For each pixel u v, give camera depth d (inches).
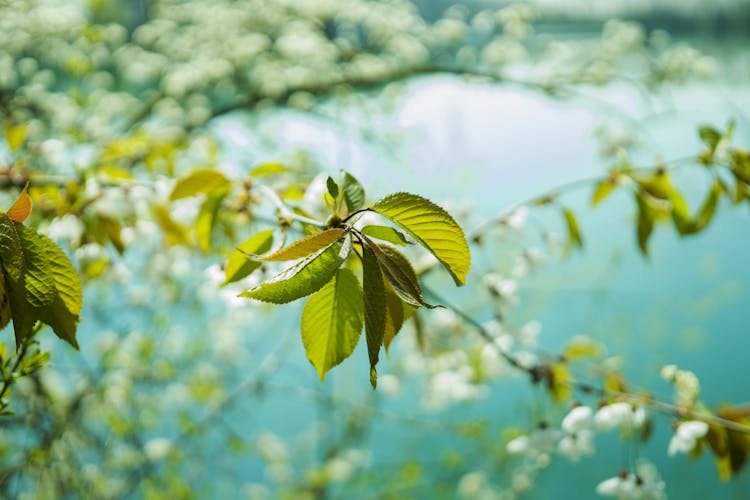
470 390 81.4
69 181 46.3
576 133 172.1
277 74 133.5
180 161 77.2
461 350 80.9
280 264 40.2
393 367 134.6
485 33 151.0
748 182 46.6
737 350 170.6
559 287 159.8
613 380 55.3
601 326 170.1
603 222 171.5
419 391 141.8
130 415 105.7
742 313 172.9
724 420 47.7
